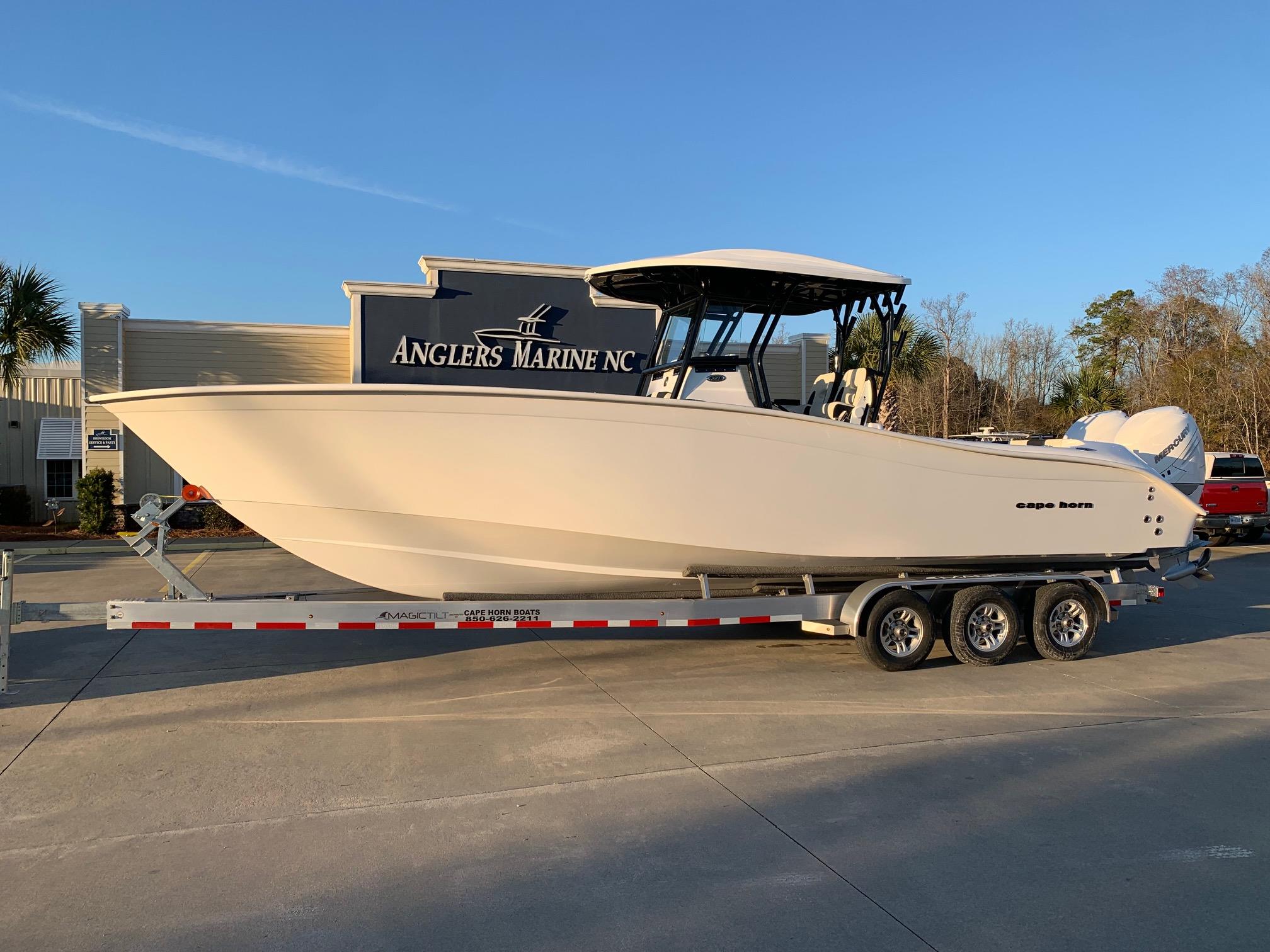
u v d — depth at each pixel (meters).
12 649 8.04
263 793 4.54
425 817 4.24
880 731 5.68
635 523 6.46
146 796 4.51
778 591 7.36
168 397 6.08
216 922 3.24
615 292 7.64
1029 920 3.29
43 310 19.28
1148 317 39.50
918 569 7.54
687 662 7.68
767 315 7.60
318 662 7.57
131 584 12.23
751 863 3.74
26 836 4.02
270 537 6.64
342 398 5.96
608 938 3.13
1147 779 4.81
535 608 6.59
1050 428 34.59
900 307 7.51
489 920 3.25
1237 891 3.53
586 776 4.81
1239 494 18.42
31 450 24.05
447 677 7.06
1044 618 7.69
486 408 6.05
